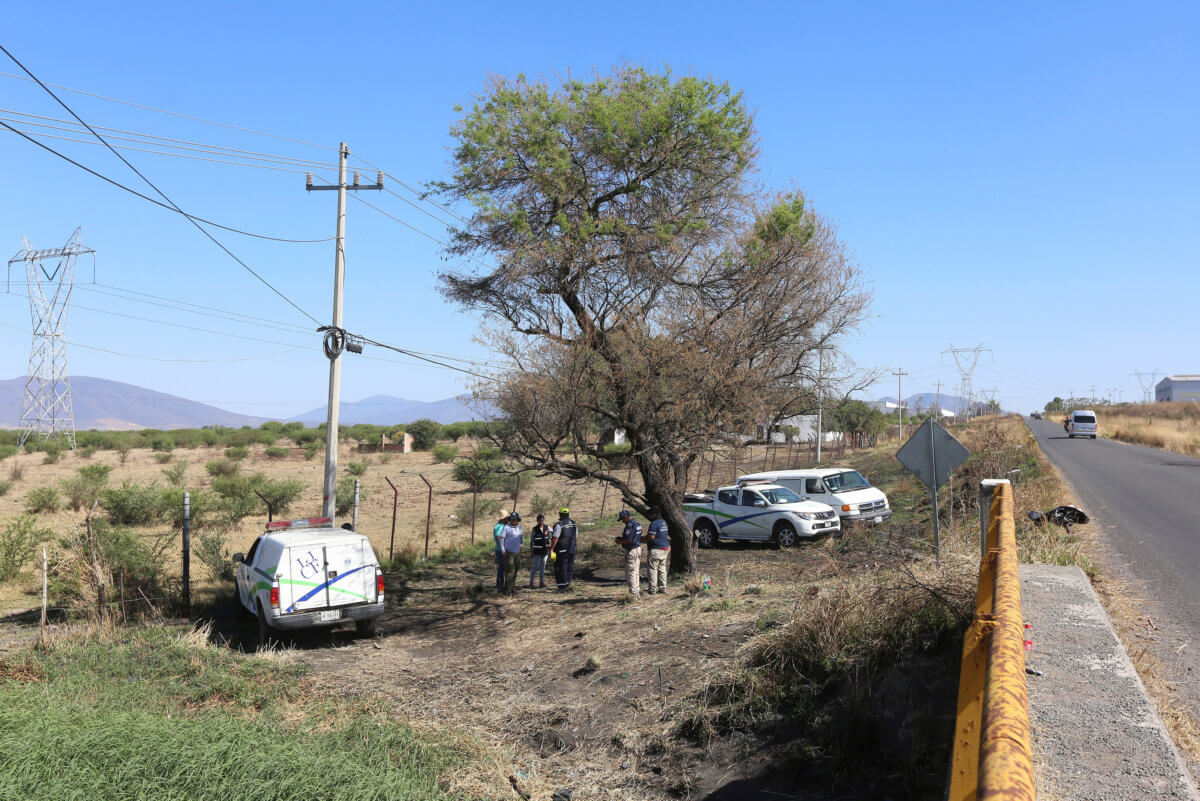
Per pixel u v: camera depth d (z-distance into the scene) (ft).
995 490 20.89
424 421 228.43
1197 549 41.14
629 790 21.98
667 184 52.54
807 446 185.06
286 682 31.37
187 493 47.73
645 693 27.66
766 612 33.60
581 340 48.08
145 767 18.72
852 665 22.38
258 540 44.11
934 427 33.04
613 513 93.56
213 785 18.21
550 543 54.54
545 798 21.70
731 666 26.55
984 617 9.21
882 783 19.44
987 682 6.87
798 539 65.51
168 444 227.61
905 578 23.07
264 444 255.29
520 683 31.14
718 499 71.87
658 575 47.85
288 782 18.37
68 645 35.78
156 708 26.53
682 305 52.13
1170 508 58.39
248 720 24.97
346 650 38.55
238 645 40.06
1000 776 4.70
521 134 48.98
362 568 40.19
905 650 21.12
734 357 49.83
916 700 20.42
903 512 74.90
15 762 18.16
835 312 61.93
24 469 151.33
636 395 47.26
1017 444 99.81
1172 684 19.90
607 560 64.80
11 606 48.29
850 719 20.90
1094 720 13.55
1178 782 11.23
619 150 49.01
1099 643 17.83
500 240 50.57
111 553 47.11
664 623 36.45
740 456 56.03
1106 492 69.67
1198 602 29.53
